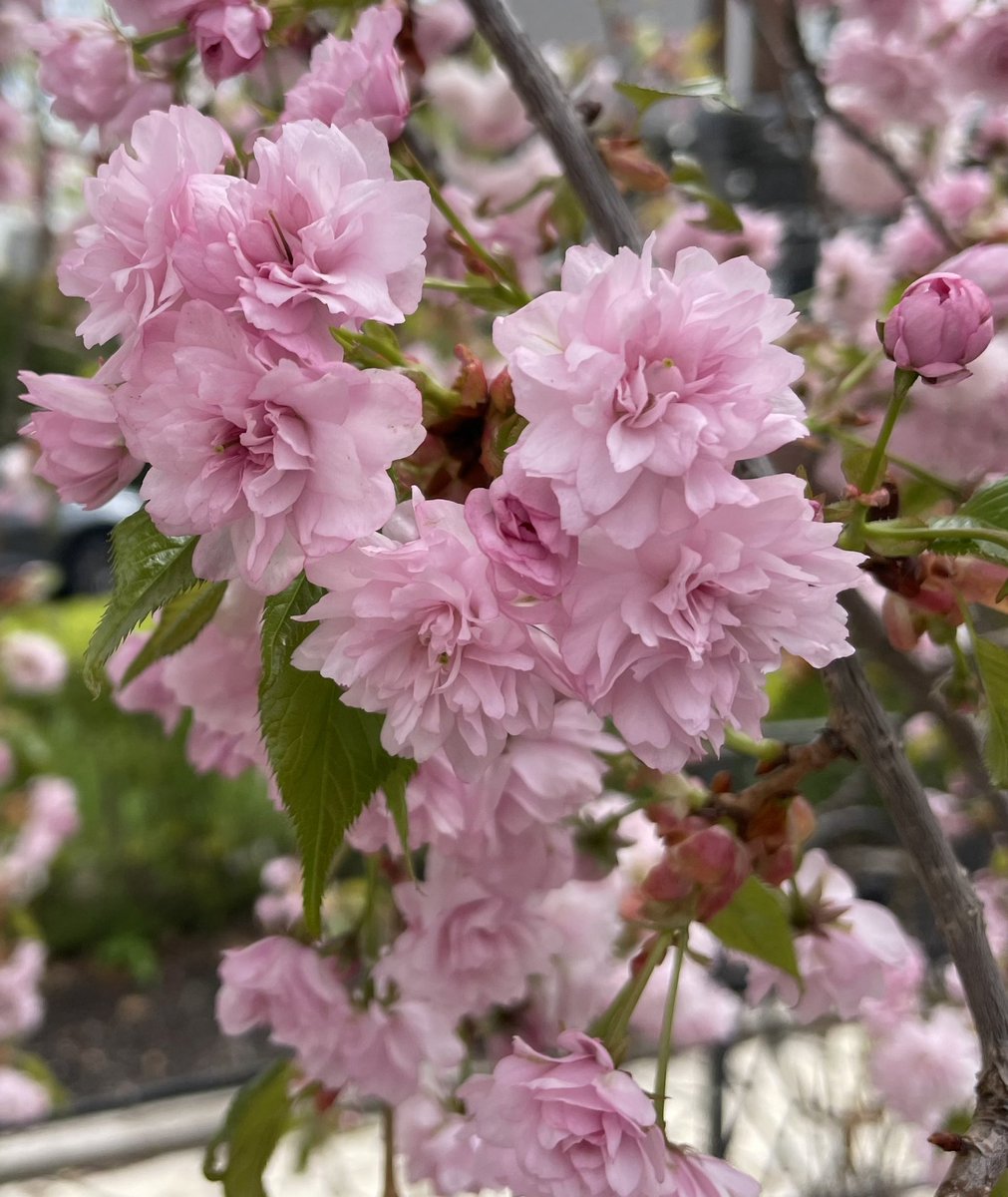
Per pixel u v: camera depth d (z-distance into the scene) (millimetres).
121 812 1359
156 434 156
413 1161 326
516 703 165
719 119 686
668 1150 193
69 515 1979
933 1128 440
